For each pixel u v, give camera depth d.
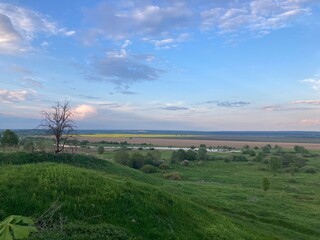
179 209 19.72
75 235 11.77
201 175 70.25
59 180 17.00
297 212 37.00
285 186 59.69
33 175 17.31
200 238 17.11
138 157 74.94
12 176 16.69
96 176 19.70
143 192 19.69
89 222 13.93
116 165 39.16
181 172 73.44
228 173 75.19
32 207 13.76
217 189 45.59
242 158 101.06
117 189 17.81
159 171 71.31
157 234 15.12
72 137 36.84
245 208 34.44
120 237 12.59
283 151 140.25
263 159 99.31
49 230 11.96
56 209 13.28
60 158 33.56
